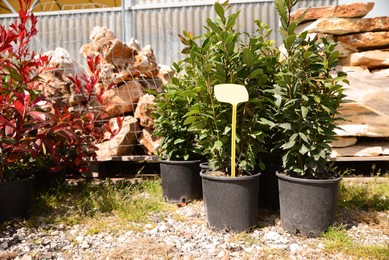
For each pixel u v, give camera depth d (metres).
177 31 5.14
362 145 3.19
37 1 5.51
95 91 3.42
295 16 3.55
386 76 3.32
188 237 1.97
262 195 2.48
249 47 2.10
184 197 2.64
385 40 3.34
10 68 2.21
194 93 2.04
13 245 1.90
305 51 1.96
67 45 5.27
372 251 1.73
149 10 5.16
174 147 2.68
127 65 3.50
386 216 2.25
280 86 2.03
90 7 5.57
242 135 2.06
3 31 2.28
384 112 3.04
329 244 1.80
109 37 3.50
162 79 3.68
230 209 1.98
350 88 3.16
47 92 3.31
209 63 1.99
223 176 2.05
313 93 1.98
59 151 2.75
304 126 1.95
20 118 2.15
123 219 2.24
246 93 1.83
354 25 3.37
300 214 1.95
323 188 1.91
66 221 2.21
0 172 2.22
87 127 2.77
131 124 3.39
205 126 2.12
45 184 2.92
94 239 1.99
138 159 3.23
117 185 2.97
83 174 3.34
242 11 5.03
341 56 3.51
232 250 1.80
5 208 2.17
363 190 2.62
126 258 1.73
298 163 2.04
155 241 1.91
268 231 2.04
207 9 5.09
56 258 1.77
